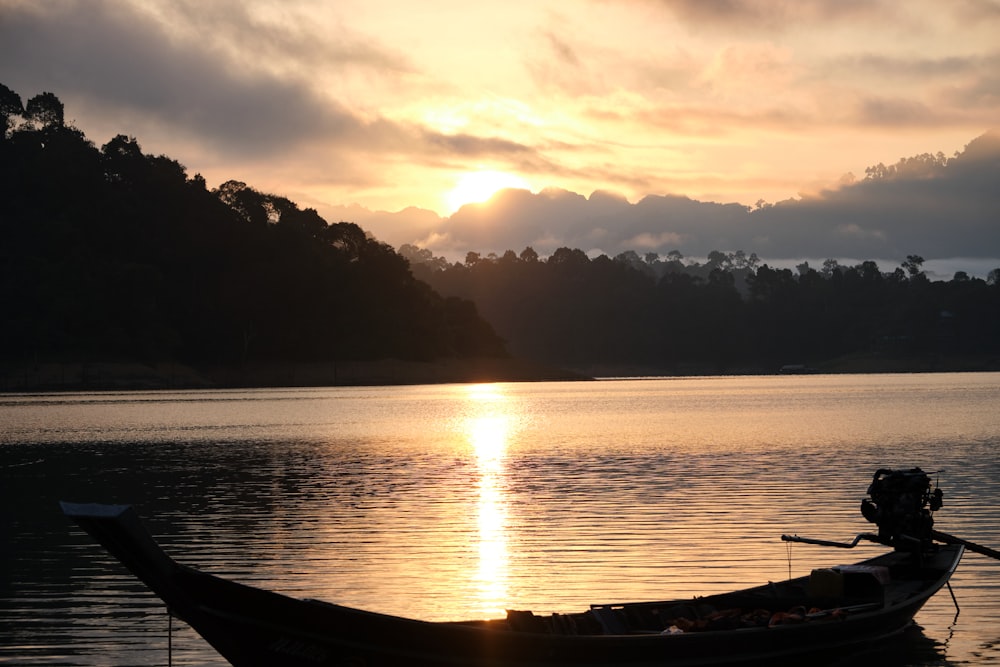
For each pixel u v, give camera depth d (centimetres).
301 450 5625
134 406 11512
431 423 7988
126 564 1318
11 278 18550
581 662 1434
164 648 1797
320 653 1362
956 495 3416
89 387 17275
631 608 1680
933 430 6656
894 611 1744
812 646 1636
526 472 4328
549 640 1412
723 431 6731
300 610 1344
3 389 16788
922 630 1880
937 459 4691
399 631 1361
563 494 3572
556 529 2841
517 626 1511
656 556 2461
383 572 2327
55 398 14288
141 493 3788
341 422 8219
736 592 1827
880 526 2023
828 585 1803
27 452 5644
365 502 3459
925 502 2044
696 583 2197
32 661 1727
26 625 1939
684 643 1491
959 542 2047
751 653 1562
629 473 4216
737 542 2627
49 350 17900
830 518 2980
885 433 6412
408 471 4444
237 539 2767
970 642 1814
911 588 1906
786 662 1608
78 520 1287
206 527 2973
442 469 4506
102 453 5547
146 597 2155
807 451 5172
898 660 1723
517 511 3183
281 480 4156
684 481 3897
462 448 5625
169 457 5269
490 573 2300
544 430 7044
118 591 2209
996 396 12562
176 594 1334
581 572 2302
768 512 3097
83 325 18312
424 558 2473
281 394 15775
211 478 4262
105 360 17975
